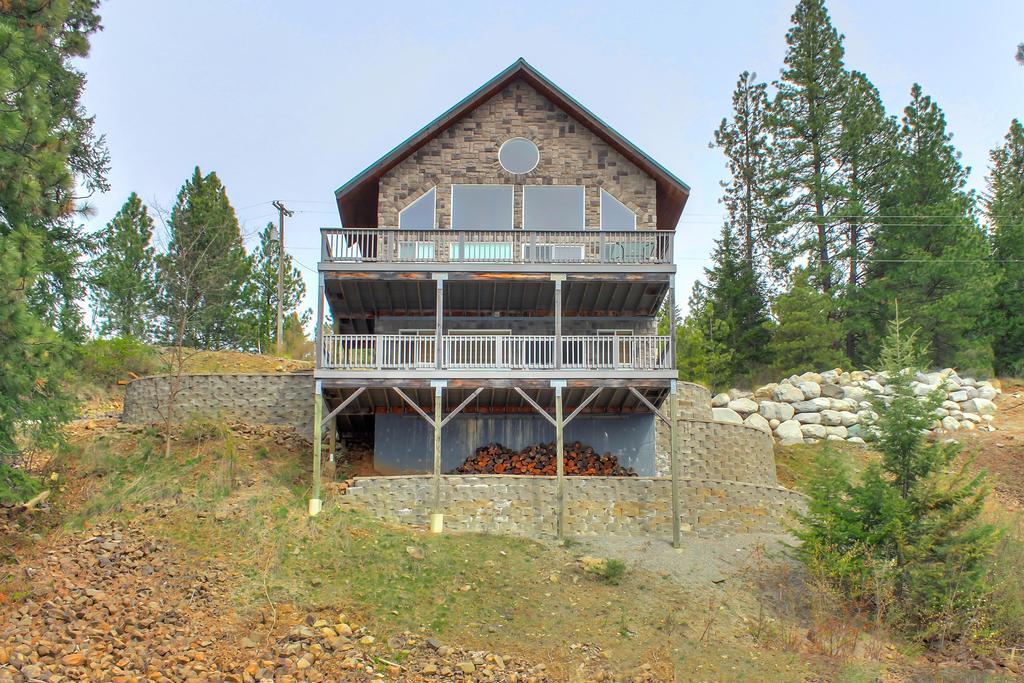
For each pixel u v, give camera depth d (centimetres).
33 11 2397
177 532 2095
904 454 2247
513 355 2522
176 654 1664
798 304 4491
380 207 2816
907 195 4706
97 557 1966
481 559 2161
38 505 2194
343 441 2942
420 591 1994
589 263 2541
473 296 2794
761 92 5534
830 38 5125
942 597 2066
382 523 2317
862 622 2070
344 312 2892
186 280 3428
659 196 2950
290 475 2539
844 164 5034
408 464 2802
